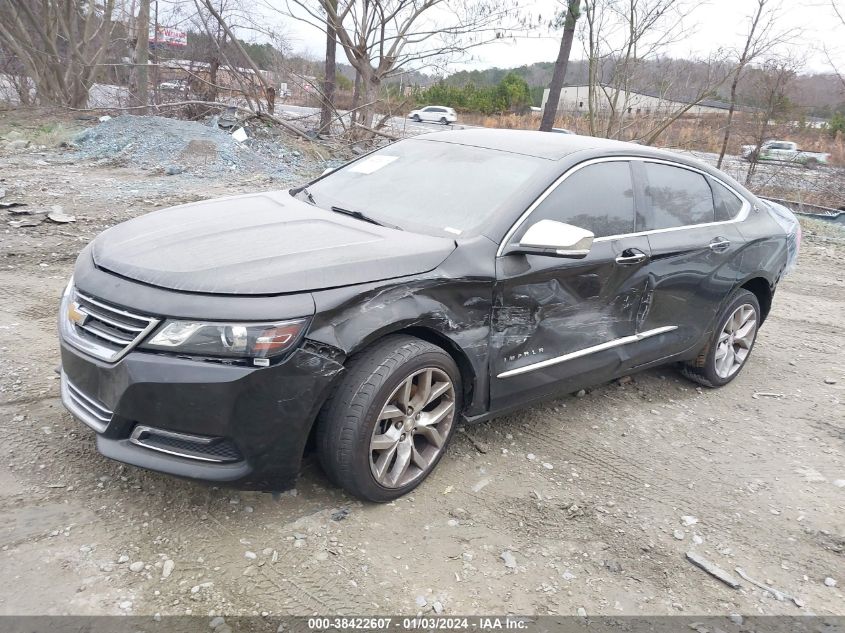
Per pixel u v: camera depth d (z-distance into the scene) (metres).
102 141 13.11
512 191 3.73
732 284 4.85
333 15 14.89
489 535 3.16
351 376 2.99
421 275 3.15
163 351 2.72
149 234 3.29
